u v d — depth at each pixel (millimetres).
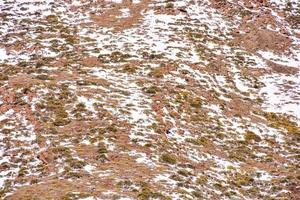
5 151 20625
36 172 18906
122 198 16578
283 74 33719
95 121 23391
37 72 29266
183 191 18062
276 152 24297
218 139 24359
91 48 33531
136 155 20609
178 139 23203
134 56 32375
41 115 23672
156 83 28875
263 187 20875
